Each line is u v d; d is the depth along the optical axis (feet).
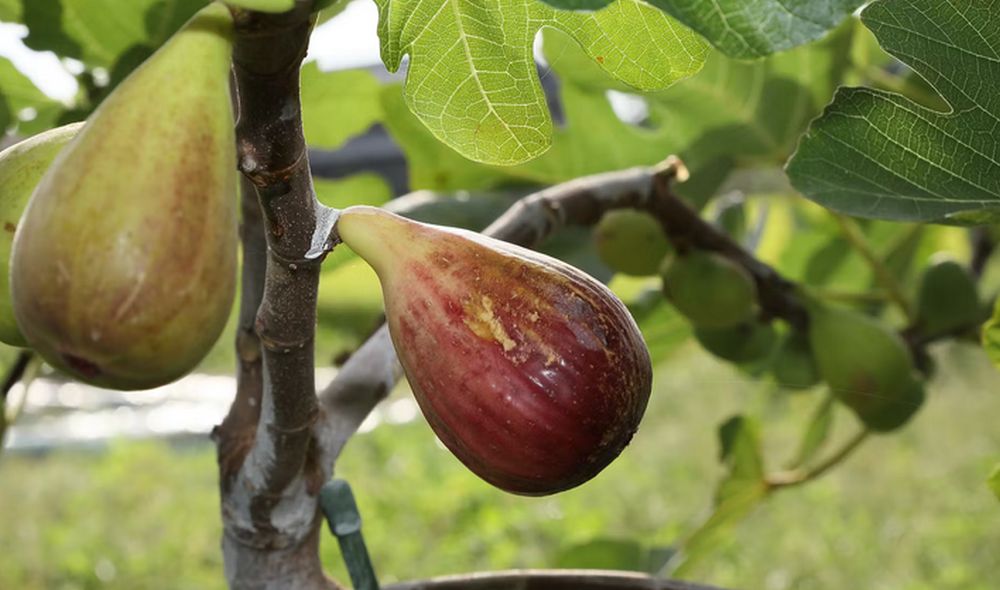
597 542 2.43
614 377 1.16
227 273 1.02
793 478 2.42
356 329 2.59
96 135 1.00
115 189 0.99
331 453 1.46
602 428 1.16
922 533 7.07
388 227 1.18
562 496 7.74
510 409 1.15
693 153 2.46
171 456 9.41
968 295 2.40
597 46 1.35
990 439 8.64
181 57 1.01
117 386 1.04
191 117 1.00
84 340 1.00
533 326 1.16
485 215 2.39
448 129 1.40
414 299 1.17
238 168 1.07
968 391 9.86
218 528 7.75
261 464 1.37
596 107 2.45
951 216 1.44
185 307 1.00
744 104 2.36
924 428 9.02
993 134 1.44
